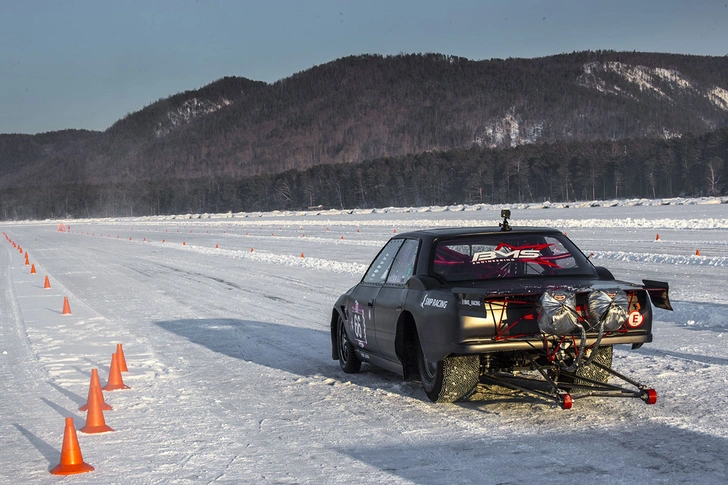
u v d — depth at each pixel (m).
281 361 12.23
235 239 63.81
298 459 6.76
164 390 10.27
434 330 7.95
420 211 138.50
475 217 92.88
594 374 8.51
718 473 5.82
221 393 9.95
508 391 9.09
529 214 95.19
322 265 32.12
